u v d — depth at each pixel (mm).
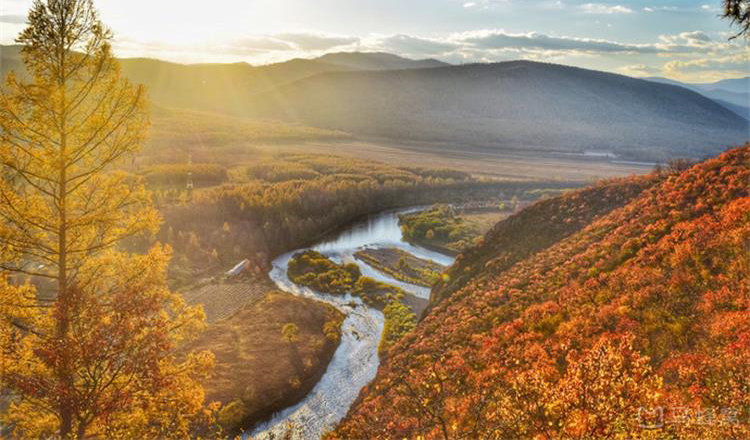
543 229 62000
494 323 38938
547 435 13797
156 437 18031
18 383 15180
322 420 48938
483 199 186000
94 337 15062
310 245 118938
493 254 63438
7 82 15641
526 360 27766
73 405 14836
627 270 35562
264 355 59844
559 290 39594
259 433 46938
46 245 17016
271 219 123500
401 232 133750
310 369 57656
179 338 18453
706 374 17250
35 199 16531
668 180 53156
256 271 93688
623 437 13211
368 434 26016
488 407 19109
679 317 25812
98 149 17688
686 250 32469
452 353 35906
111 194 17828
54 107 15891
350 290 86188
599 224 53344
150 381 15977
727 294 25328
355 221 146375
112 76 17500
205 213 120188
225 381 53531
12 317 16438
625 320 27234
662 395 14359
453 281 65062
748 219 32906
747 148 49250
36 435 16406
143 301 16219
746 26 12828
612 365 14242
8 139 15781
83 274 18000
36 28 15867
